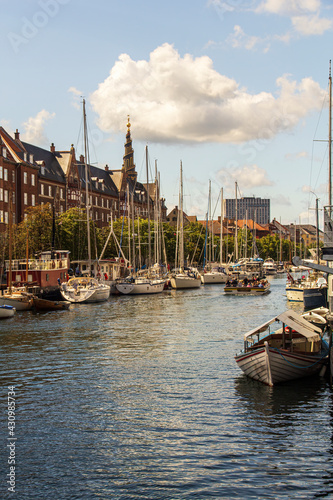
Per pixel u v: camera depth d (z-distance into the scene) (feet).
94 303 242.17
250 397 84.79
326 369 96.58
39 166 418.92
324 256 87.35
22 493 54.90
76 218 345.51
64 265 272.72
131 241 406.00
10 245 216.74
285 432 69.92
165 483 56.49
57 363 109.91
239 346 126.41
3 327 162.30
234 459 61.93
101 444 66.64
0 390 89.86
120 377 98.02
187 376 98.07
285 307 223.51
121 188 635.66
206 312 203.31
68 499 53.83
